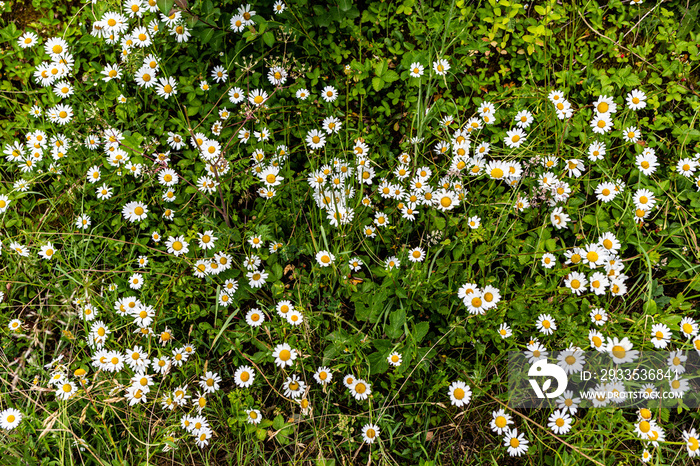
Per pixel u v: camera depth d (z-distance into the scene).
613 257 0.92
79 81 1.08
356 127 1.05
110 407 0.88
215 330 0.94
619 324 0.92
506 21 1.04
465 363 0.91
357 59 1.07
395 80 1.03
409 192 0.98
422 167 0.97
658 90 1.04
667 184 0.98
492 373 0.93
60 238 1.00
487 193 0.98
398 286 0.91
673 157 1.01
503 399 0.90
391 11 1.06
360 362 0.89
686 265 0.96
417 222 0.99
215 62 1.06
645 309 0.89
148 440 0.88
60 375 0.90
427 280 0.91
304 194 0.99
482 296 0.89
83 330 0.97
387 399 0.90
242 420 0.88
